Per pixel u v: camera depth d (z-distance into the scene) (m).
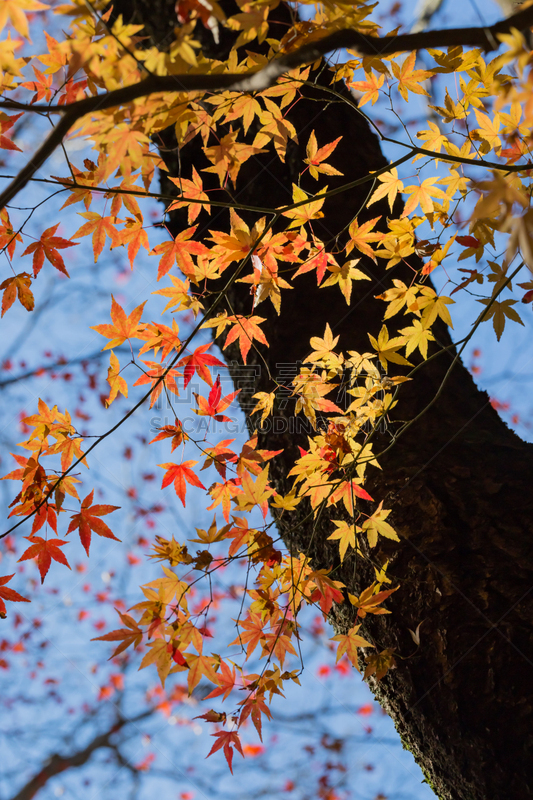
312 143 1.43
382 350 1.47
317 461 1.48
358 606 1.42
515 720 1.33
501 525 1.42
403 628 1.41
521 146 1.46
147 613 1.42
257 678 1.45
